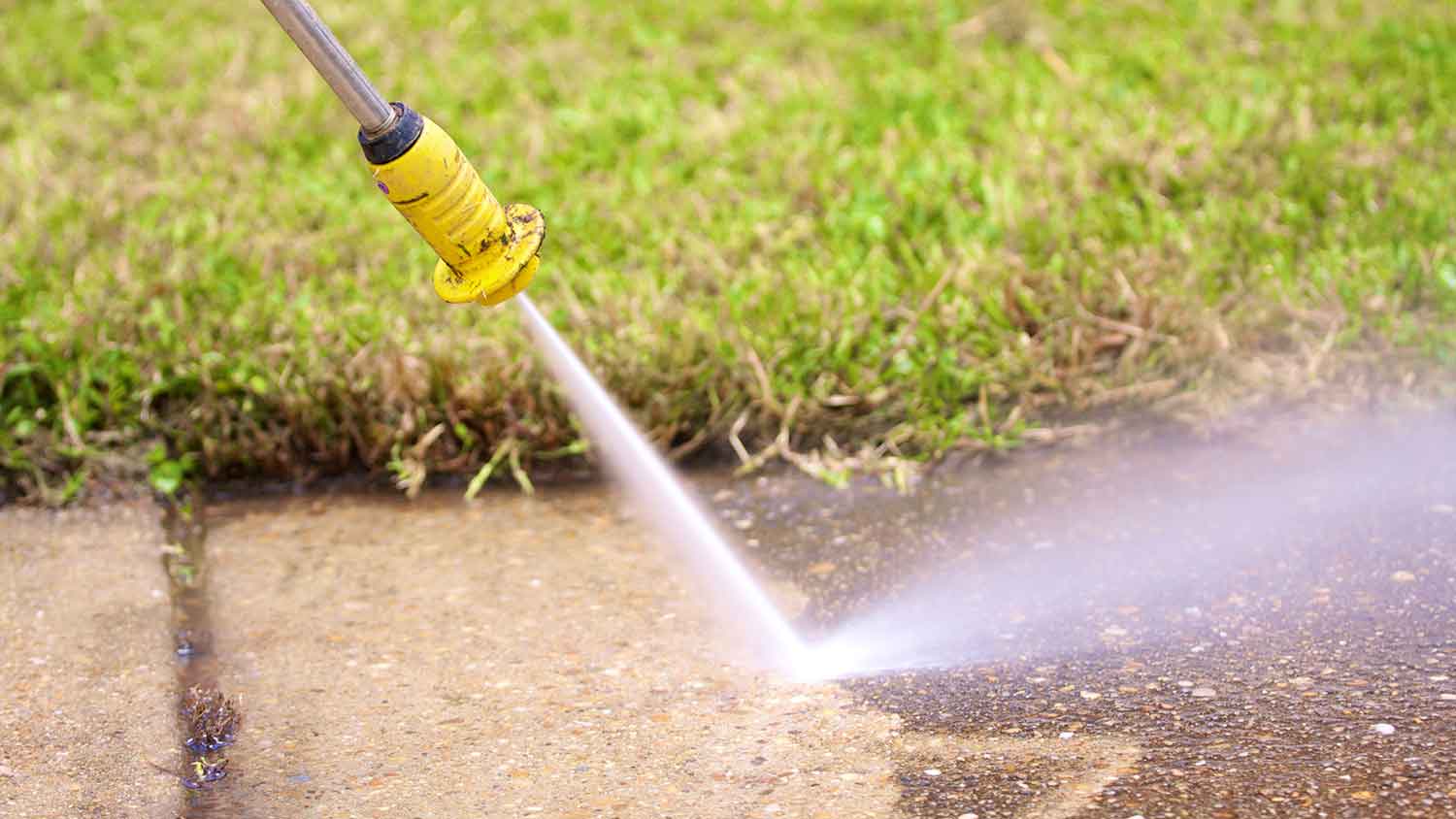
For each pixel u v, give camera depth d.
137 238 1.86
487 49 2.49
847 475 1.63
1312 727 1.31
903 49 2.44
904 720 1.34
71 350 1.69
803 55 2.43
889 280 1.76
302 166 2.09
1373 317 1.67
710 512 1.59
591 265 1.83
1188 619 1.42
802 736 1.33
